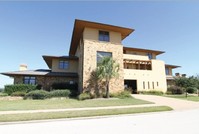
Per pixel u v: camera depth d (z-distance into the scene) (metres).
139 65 31.38
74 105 13.25
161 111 11.47
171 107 13.32
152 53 35.50
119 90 20.48
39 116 8.74
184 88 26.91
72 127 6.71
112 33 22.50
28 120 8.02
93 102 15.12
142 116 9.68
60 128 6.52
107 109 11.41
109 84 20.11
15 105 13.28
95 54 20.72
